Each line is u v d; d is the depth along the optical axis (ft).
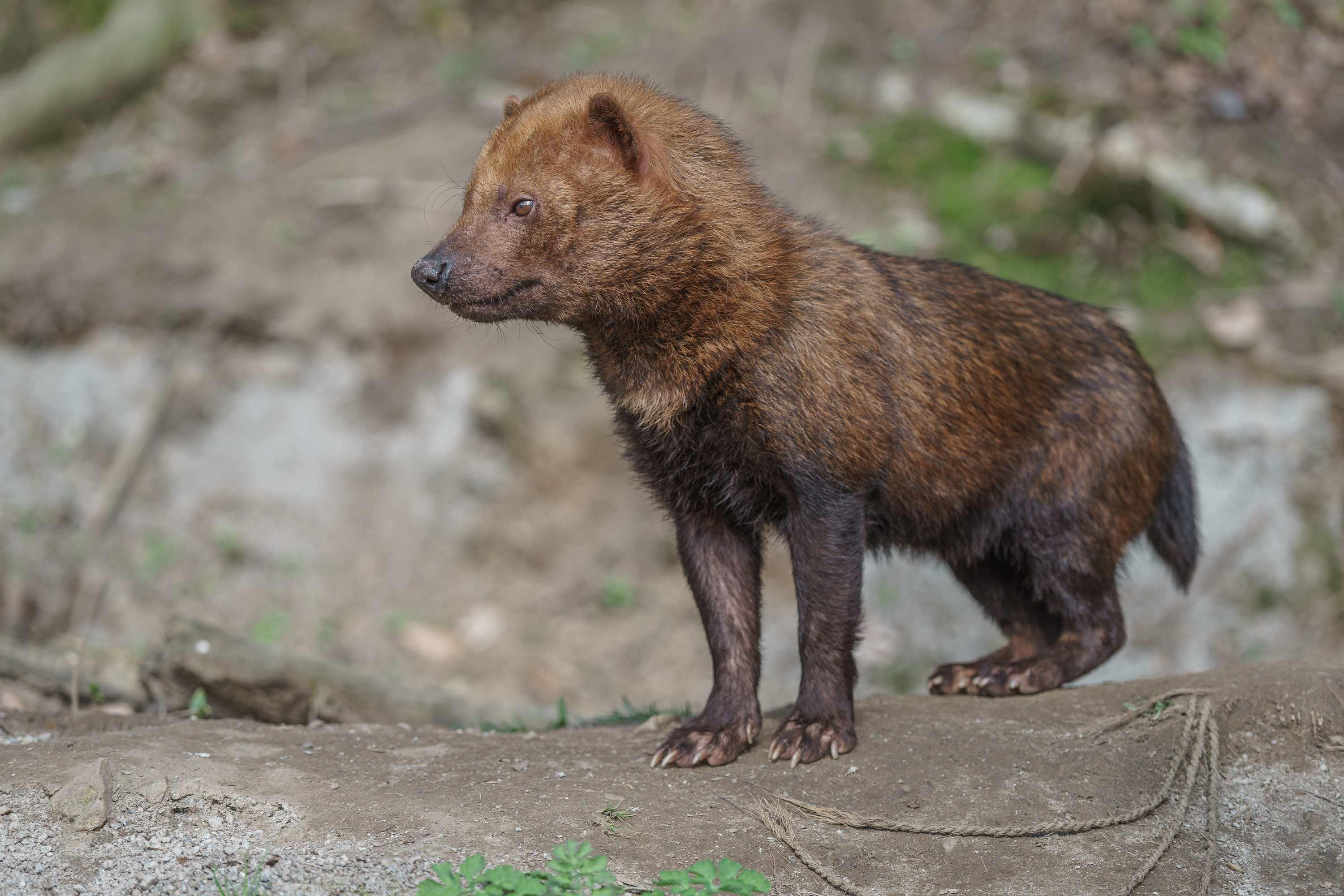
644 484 18.74
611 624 38.47
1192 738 16.43
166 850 13.44
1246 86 44.11
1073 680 19.89
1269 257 40.70
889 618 36.52
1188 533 21.97
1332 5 46.24
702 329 16.65
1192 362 37.91
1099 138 42.91
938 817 14.79
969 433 18.58
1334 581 35.45
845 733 16.67
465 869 12.23
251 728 18.01
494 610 38.88
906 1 51.37
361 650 37.65
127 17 52.44
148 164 48.14
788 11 52.01
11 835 13.48
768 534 18.71
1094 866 13.93
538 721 24.50
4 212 45.98
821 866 13.73
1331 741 16.47
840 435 16.76
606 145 16.48
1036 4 49.26
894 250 41.88
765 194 17.63
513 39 53.83
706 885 12.41
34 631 37.70
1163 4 46.78
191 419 41.63
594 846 13.79
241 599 39.32
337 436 41.45
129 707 21.76
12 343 42.32
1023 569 20.15
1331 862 14.43
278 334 41.75
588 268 16.43
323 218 43.98
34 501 40.75
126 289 42.39
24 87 50.57
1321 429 36.73
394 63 52.54
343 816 14.24
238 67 52.65
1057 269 41.24
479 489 40.73
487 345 41.60
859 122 47.16
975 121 45.73
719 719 17.28
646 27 53.36
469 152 45.88
